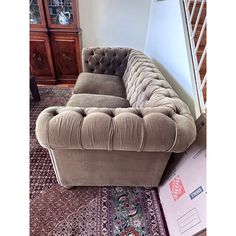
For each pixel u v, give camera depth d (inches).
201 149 47.5
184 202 47.6
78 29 111.5
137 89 65.8
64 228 51.2
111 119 41.3
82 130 39.9
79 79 90.1
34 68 120.9
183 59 61.7
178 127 41.1
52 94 114.6
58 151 47.4
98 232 50.8
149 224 52.9
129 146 41.4
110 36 125.7
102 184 58.2
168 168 59.1
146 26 122.2
